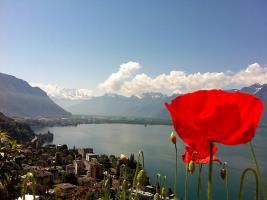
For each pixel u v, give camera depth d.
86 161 73.69
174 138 2.27
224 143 1.27
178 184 67.12
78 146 153.38
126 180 2.57
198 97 1.31
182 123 1.27
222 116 1.21
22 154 4.07
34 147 103.56
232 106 1.22
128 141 185.25
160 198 2.38
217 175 73.94
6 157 3.66
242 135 1.22
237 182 67.50
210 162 1.35
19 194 3.38
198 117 1.24
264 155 131.38
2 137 3.96
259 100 1.24
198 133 1.26
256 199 1.56
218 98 1.29
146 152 136.50
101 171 46.75
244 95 1.27
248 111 1.24
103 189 2.61
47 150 98.19
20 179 3.48
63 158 85.56
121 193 2.57
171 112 1.31
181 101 1.32
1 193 3.29
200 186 1.96
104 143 171.12
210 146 1.34
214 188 59.88
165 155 128.38
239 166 95.56
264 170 86.88
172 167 97.44
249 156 126.44
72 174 50.62
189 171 2.08
